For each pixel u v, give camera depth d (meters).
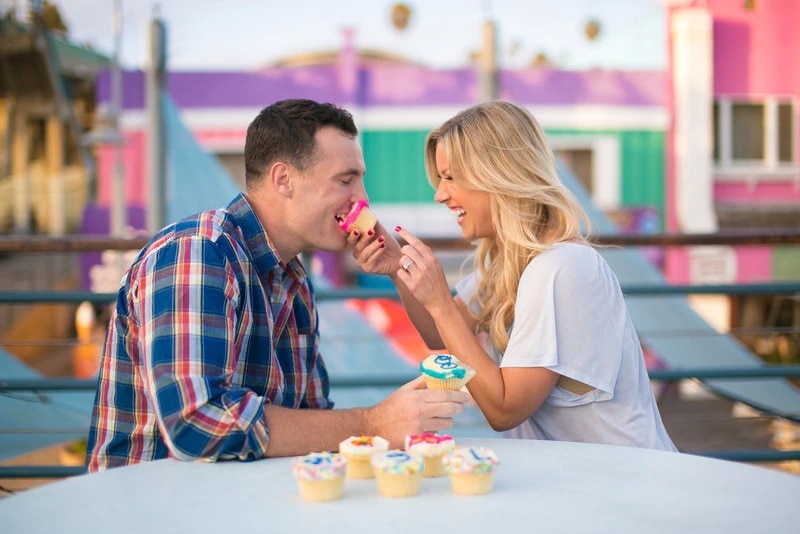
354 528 1.09
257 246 1.68
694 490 1.24
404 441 1.44
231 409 1.39
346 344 6.17
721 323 8.69
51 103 9.81
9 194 9.75
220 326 1.47
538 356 1.67
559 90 9.42
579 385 1.73
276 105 1.72
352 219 1.75
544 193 1.80
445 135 1.87
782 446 5.69
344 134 1.73
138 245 2.74
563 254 1.73
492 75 8.28
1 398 2.79
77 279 8.62
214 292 1.48
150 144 8.08
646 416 1.77
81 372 8.30
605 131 9.46
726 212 9.90
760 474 1.31
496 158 1.81
